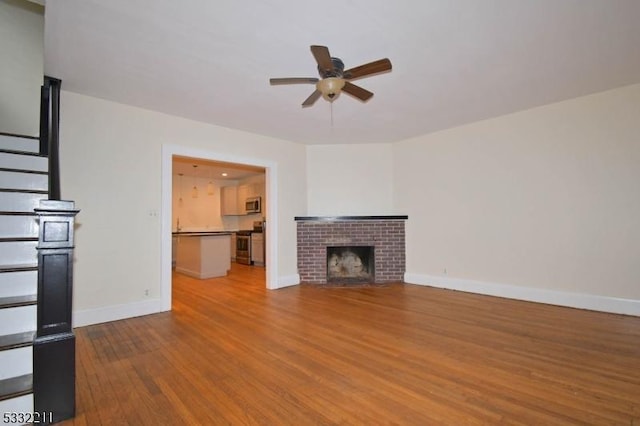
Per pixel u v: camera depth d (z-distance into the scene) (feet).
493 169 14.12
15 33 10.15
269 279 16.24
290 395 6.12
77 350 8.36
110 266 11.09
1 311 5.63
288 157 17.30
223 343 8.80
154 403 5.86
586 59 8.93
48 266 5.37
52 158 8.44
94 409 5.68
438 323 10.39
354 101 11.78
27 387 5.14
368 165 18.17
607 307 11.30
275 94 10.94
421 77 9.93
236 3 6.37
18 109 10.03
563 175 12.27
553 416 5.37
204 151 13.76
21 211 7.19
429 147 16.44
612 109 11.21
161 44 7.86
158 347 8.55
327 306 12.67
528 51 8.44
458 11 6.73
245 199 27.37
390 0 6.35
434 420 5.30
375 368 7.22
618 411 5.48
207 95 10.97
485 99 11.87
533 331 9.53
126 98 11.10
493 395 6.05
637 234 10.80
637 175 10.79
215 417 5.43
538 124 12.84
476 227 14.71
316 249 17.52
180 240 22.08
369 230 17.52
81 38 7.55
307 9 6.59
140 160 11.90
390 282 17.39
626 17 7.00
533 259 13.03
